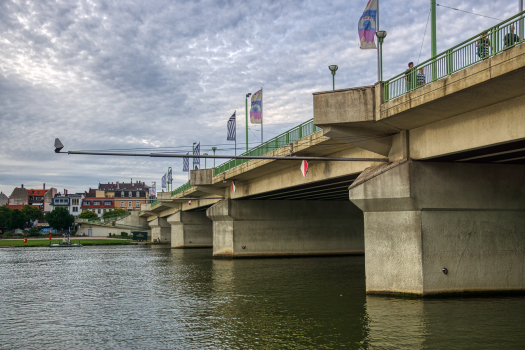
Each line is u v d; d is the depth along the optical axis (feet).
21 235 436.35
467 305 66.18
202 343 54.44
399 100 65.41
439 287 70.79
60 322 68.13
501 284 72.59
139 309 76.74
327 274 115.85
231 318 67.21
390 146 77.92
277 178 132.46
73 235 454.81
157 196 325.83
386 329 56.75
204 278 115.65
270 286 97.66
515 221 74.38
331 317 64.90
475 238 72.54
